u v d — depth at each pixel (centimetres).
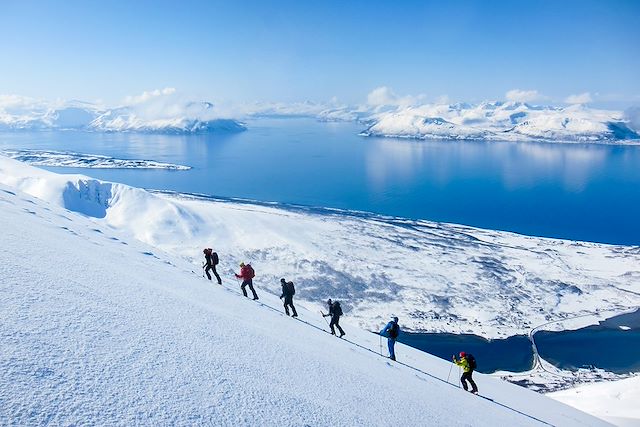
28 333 530
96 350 564
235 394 609
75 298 724
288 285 2000
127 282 1020
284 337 1197
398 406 951
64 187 11250
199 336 809
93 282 884
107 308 744
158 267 1639
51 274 808
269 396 656
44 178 11438
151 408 479
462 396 1582
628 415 3834
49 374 461
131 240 2514
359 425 716
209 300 1308
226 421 523
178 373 598
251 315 1372
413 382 1418
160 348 659
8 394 396
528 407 2053
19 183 10856
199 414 511
